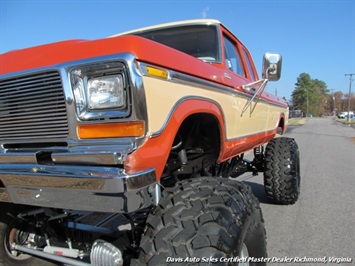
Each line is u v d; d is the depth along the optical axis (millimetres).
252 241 2178
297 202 5426
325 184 6828
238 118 3408
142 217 2359
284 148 5004
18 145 2146
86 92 1862
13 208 2621
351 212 4914
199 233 1802
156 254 1787
